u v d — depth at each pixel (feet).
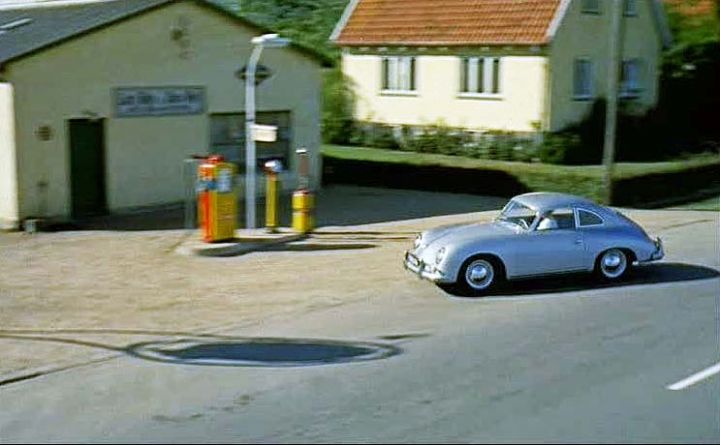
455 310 46.52
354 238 66.54
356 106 125.59
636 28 117.19
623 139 110.32
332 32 139.23
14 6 96.17
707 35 128.06
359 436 28.71
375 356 38.29
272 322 44.80
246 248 62.13
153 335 42.70
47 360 38.96
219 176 61.98
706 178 94.94
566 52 108.88
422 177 95.20
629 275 53.11
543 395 32.37
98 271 56.13
